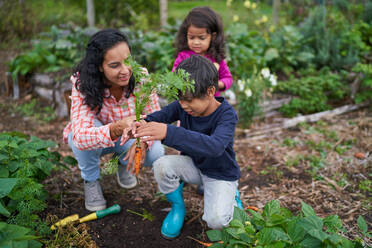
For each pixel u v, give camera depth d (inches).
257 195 103.0
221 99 76.7
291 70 208.2
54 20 296.5
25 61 187.6
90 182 92.0
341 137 141.9
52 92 169.9
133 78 81.7
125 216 90.7
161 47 194.2
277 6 270.7
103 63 73.5
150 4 339.3
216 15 102.3
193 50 103.9
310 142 138.2
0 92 194.2
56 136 145.3
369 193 102.8
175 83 60.9
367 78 171.9
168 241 82.0
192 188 104.8
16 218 75.8
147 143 78.7
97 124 85.2
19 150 84.7
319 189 105.3
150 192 103.1
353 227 86.4
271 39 225.8
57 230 79.7
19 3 269.7
